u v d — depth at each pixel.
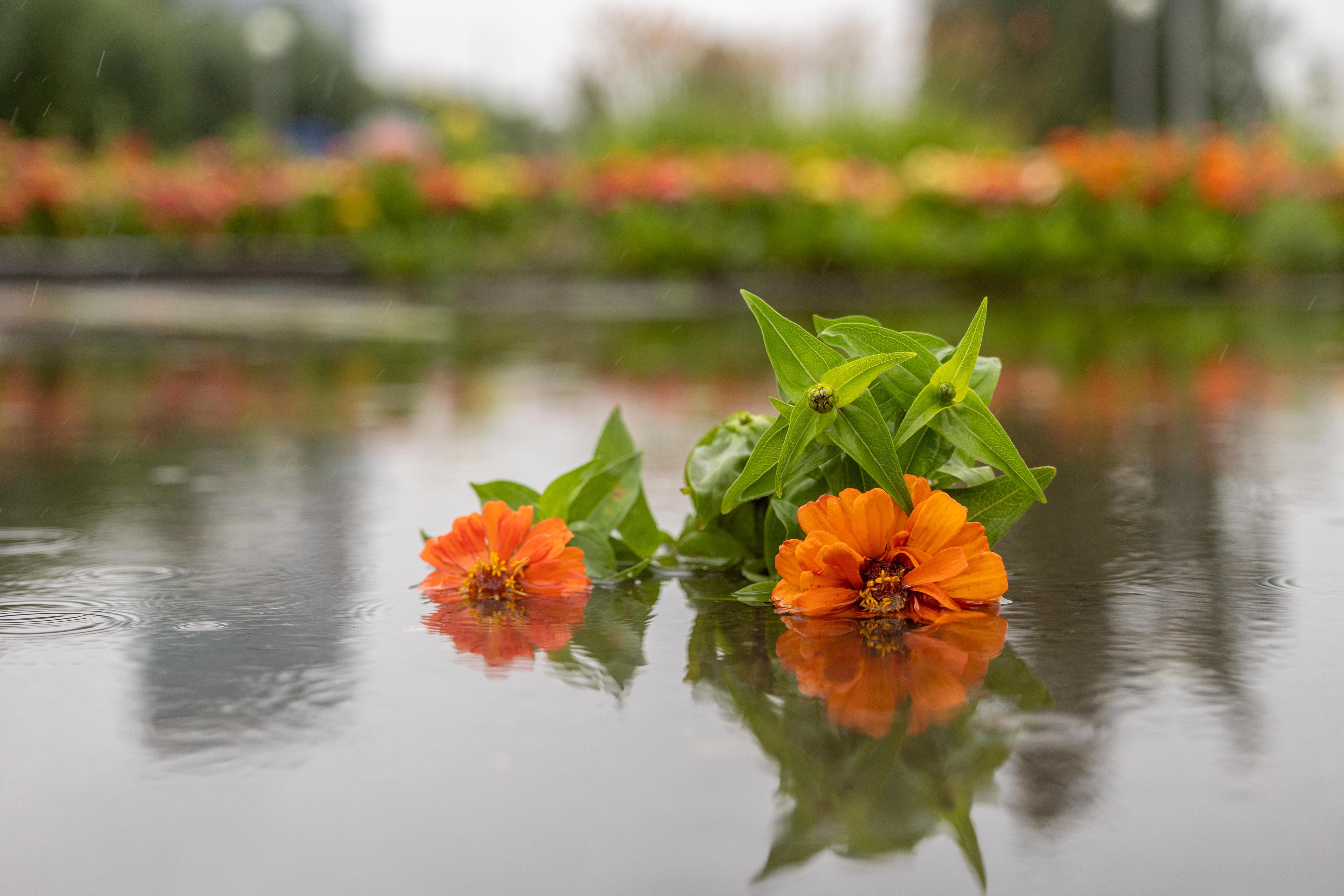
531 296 11.52
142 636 1.55
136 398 4.75
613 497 1.90
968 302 10.57
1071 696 1.27
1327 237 12.23
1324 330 7.68
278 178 12.20
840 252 11.70
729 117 13.95
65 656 1.45
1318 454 3.28
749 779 1.05
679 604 1.71
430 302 11.09
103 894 0.87
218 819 0.99
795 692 1.29
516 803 1.01
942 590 1.59
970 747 1.12
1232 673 1.34
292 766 1.09
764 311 1.67
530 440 3.62
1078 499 2.61
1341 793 1.01
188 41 33.31
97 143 23.50
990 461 1.65
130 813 1.00
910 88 14.77
